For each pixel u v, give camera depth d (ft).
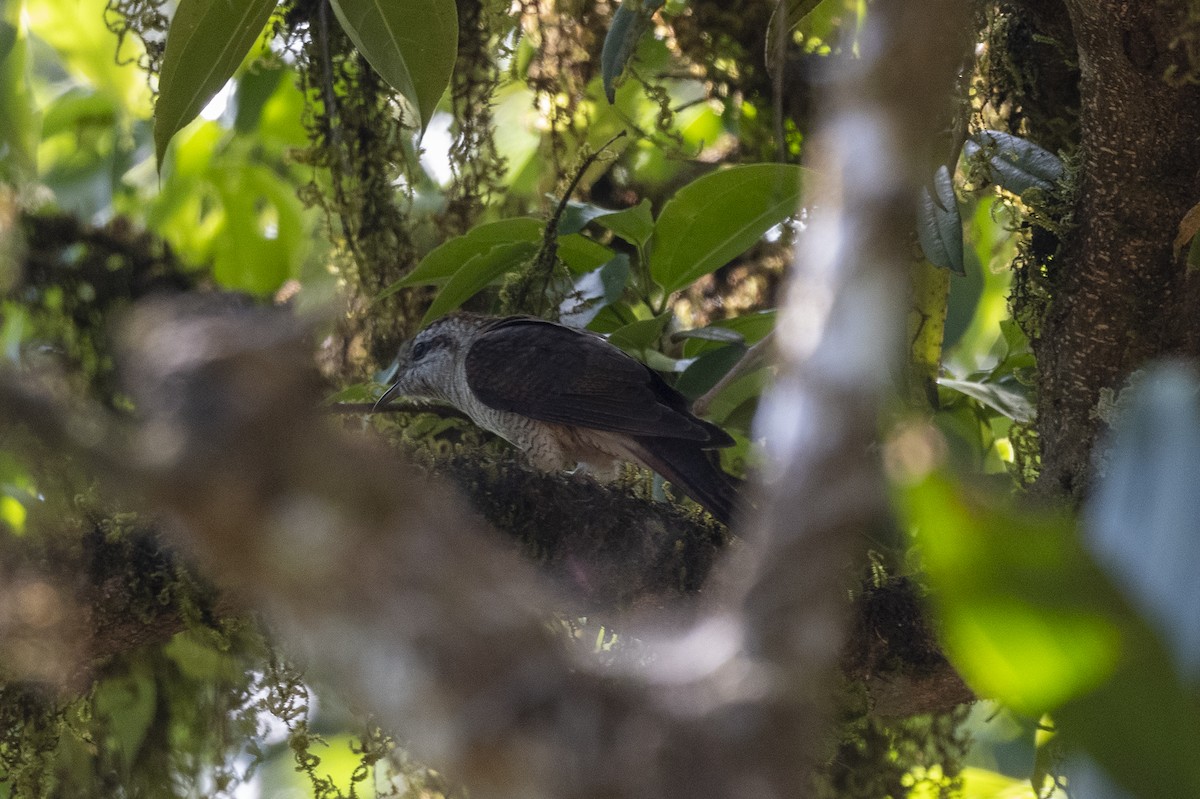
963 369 42.45
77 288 32.68
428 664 6.44
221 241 44.42
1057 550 8.19
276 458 6.31
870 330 7.00
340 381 32.12
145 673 29.63
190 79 24.63
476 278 28.53
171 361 6.45
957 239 23.99
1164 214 22.20
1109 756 8.50
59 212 33.73
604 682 6.73
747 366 27.12
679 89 39.73
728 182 26.84
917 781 28.89
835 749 23.04
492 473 23.56
